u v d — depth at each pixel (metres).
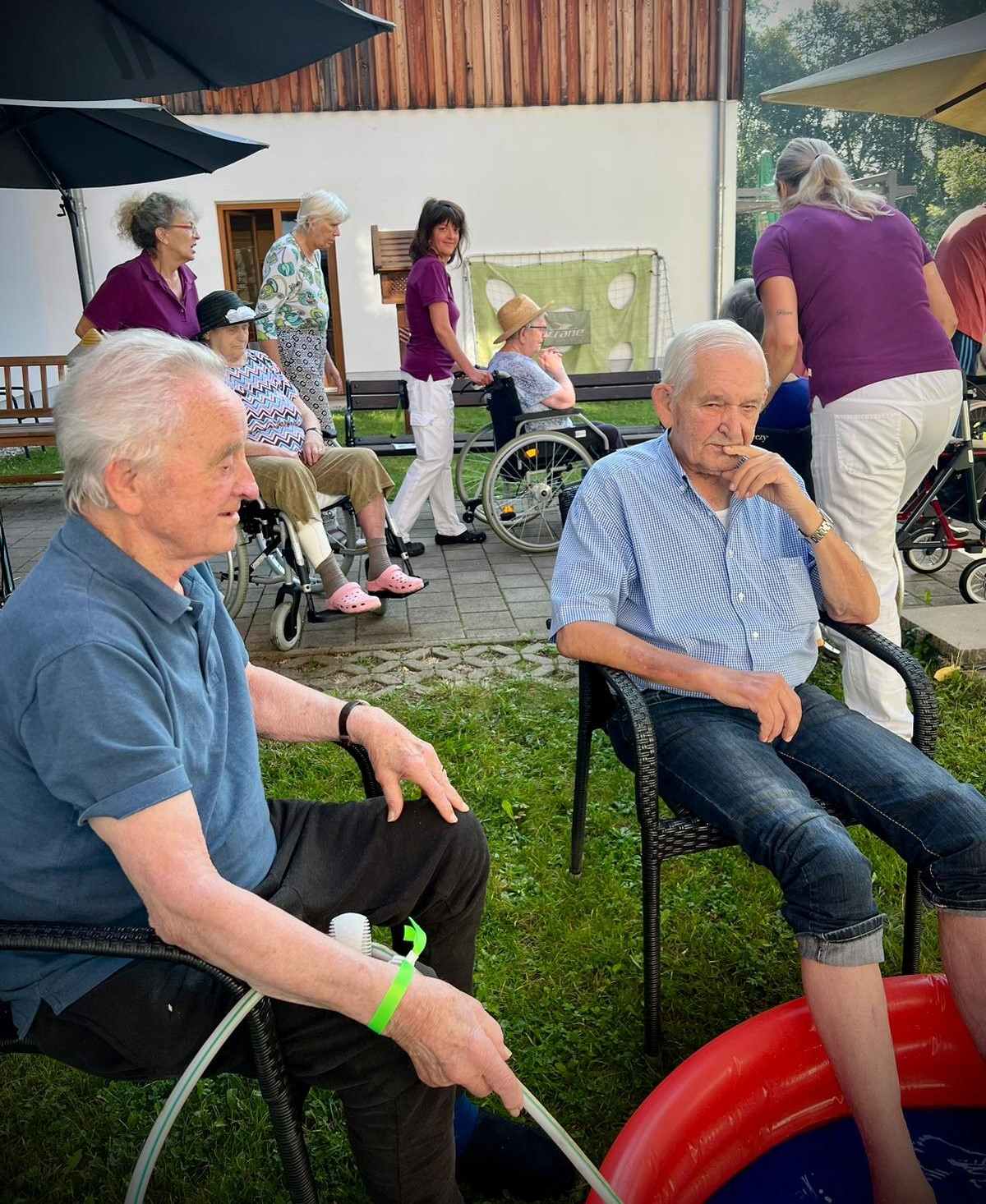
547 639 4.27
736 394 1.97
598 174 11.57
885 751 1.93
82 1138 1.85
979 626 3.99
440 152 11.43
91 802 1.19
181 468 1.28
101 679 1.20
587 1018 2.11
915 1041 1.77
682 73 11.27
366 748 1.69
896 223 2.93
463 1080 1.25
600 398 7.51
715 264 11.87
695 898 2.47
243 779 1.50
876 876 2.50
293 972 1.19
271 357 5.06
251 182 11.44
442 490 5.80
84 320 4.50
